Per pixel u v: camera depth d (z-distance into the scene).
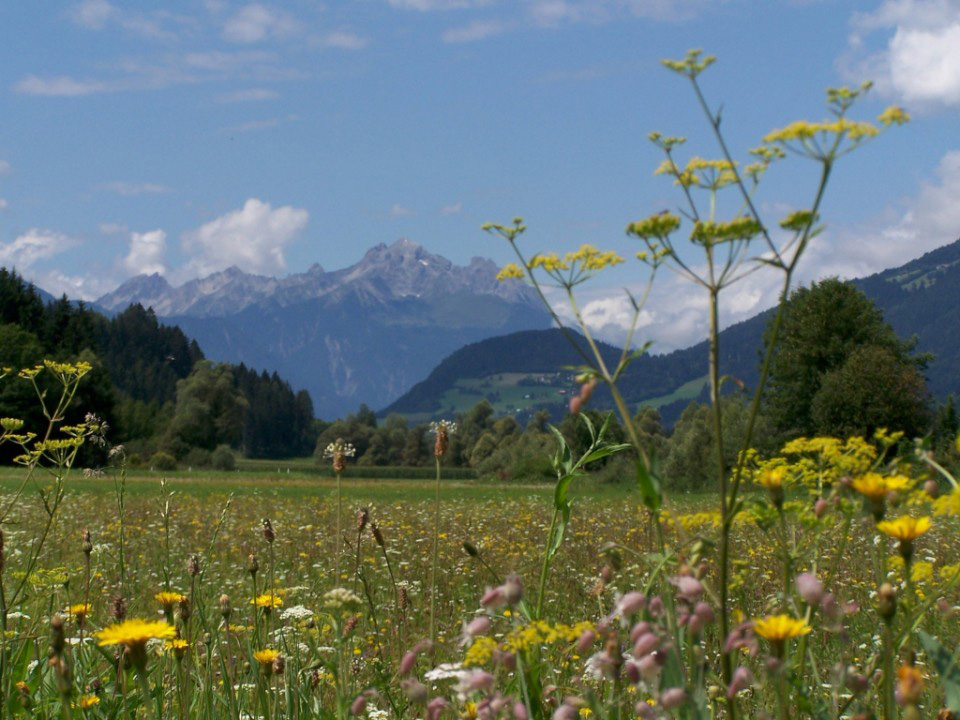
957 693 2.35
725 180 2.34
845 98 2.19
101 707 3.92
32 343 74.31
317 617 4.94
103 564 9.09
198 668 4.38
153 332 197.75
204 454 96.88
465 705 3.08
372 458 137.88
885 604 2.29
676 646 2.24
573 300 2.82
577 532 13.86
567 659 3.51
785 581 2.76
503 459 74.00
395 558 11.16
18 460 4.93
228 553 13.01
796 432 48.81
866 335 50.69
